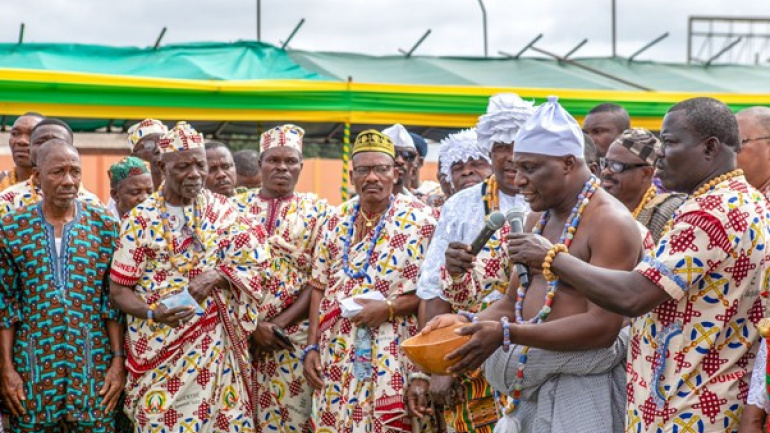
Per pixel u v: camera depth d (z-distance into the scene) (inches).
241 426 221.0
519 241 138.6
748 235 133.1
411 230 213.3
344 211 225.6
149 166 264.7
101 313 214.1
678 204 177.2
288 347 232.8
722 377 134.8
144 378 213.8
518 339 139.0
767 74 561.3
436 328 147.6
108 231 215.3
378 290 212.2
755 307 135.3
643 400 138.9
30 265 206.7
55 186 206.2
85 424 210.2
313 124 452.1
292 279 238.2
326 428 217.3
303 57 452.4
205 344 216.5
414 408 205.8
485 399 189.5
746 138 170.6
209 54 429.4
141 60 417.7
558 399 146.6
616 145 181.6
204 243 216.7
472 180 215.6
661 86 512.7
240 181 321.7
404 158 260.5
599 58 549.3
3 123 428.1
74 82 354.6
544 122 144.0
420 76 463.8
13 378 205.3
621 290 131.6
